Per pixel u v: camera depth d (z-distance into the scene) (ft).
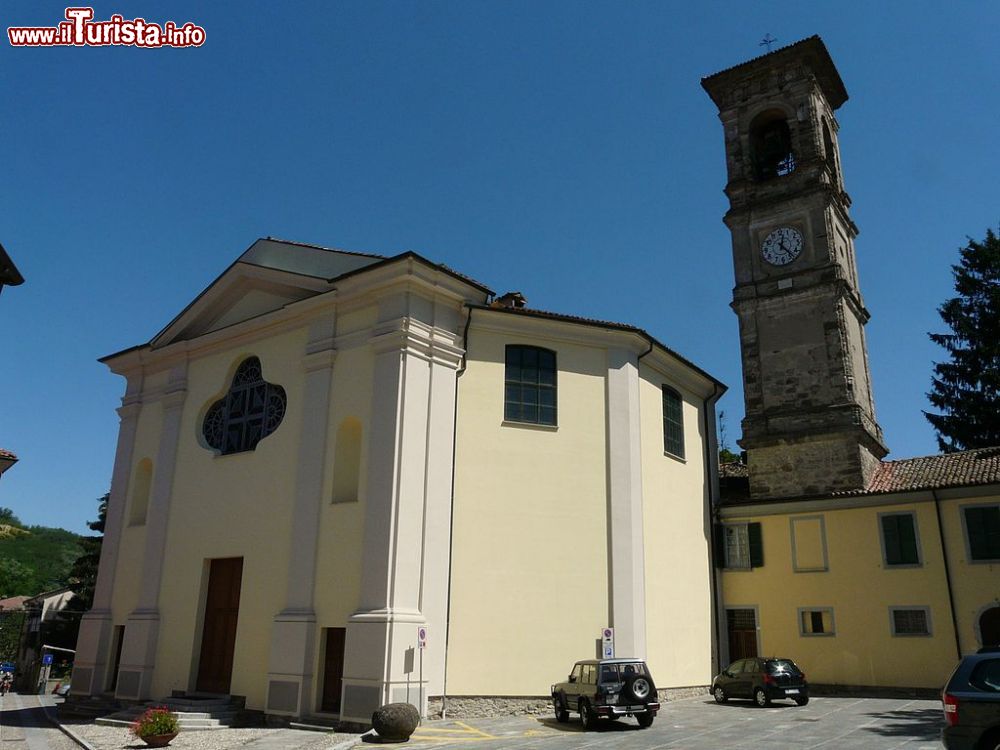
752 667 71.82
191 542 74.59
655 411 82.07
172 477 79.10
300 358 72.23
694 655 80.84
